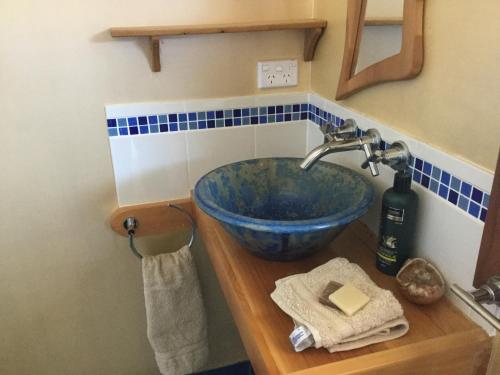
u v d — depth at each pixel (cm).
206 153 140
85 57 121
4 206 130
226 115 137
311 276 94
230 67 133
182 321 146
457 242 87
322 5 128
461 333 84
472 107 79
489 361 85
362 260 107
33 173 129
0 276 138
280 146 147
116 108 127
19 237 135
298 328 79
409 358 79
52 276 142
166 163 138
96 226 140
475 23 76
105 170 134
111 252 145
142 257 141
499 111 74
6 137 123
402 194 94
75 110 125
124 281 150
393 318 83
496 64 73
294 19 132
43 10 114
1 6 112
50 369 156
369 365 77
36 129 124
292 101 142
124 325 157
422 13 87
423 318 87
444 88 85
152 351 164
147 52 125
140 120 130
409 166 98
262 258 108
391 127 103
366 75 106
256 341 83
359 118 115
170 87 130
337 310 84
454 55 82
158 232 143
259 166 126
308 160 96
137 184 138
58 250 139
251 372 168
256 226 91
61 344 153
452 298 91
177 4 123
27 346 150
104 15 119
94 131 129
